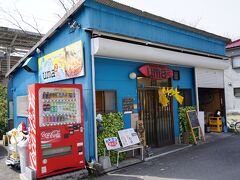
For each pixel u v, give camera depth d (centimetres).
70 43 716
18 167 698
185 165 664
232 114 2058
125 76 762
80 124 606
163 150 830
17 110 1066
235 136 1095
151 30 816
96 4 664
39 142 541
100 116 663
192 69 1034
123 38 694
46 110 557
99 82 691
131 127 761
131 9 736
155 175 591
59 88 580
